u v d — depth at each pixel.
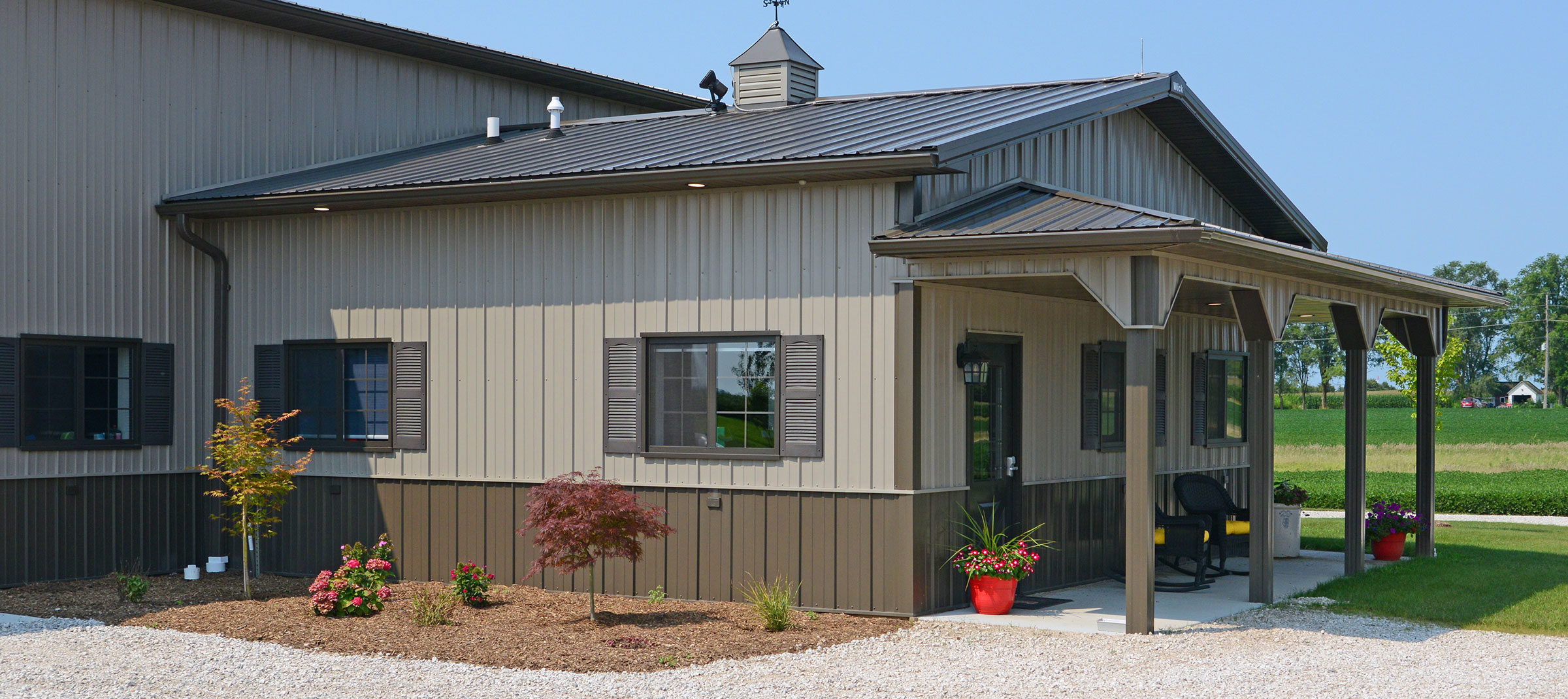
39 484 12.57
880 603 10.59
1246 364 16.34
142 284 13.34
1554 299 95.44
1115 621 10.44
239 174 14.23
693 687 8.17
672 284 11.50
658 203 11.59
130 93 13.30
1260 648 9.45
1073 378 12.91
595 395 11.85
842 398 10.75
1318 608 11.20
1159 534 13.05
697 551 11.37
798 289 10.94
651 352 11.65
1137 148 13.78
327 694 8.02
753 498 11.12
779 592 10.52
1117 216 9.90
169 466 13.56
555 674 8.55
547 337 12.10
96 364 13.03
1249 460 16.08
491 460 12.37
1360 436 13.41
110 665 8.87
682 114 15.16
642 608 11.08
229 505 13.77
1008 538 11.81
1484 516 22.47
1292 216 15.88
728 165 10.70
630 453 11.65
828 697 7.92
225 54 14.15
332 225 13.21
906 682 8.33
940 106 12.88
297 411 12.51
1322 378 81.19
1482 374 98.38
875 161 10.12
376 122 15.71
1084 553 12.97
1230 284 10.58
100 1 13.05
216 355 13.72
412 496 12.77
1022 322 12.05
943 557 10.84
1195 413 15.04
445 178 12.25
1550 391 93.56
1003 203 11.09
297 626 10.17
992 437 11.67
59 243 12.70
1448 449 44.19
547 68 17.50
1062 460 12.66
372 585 10.94
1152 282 9.52
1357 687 8.21
